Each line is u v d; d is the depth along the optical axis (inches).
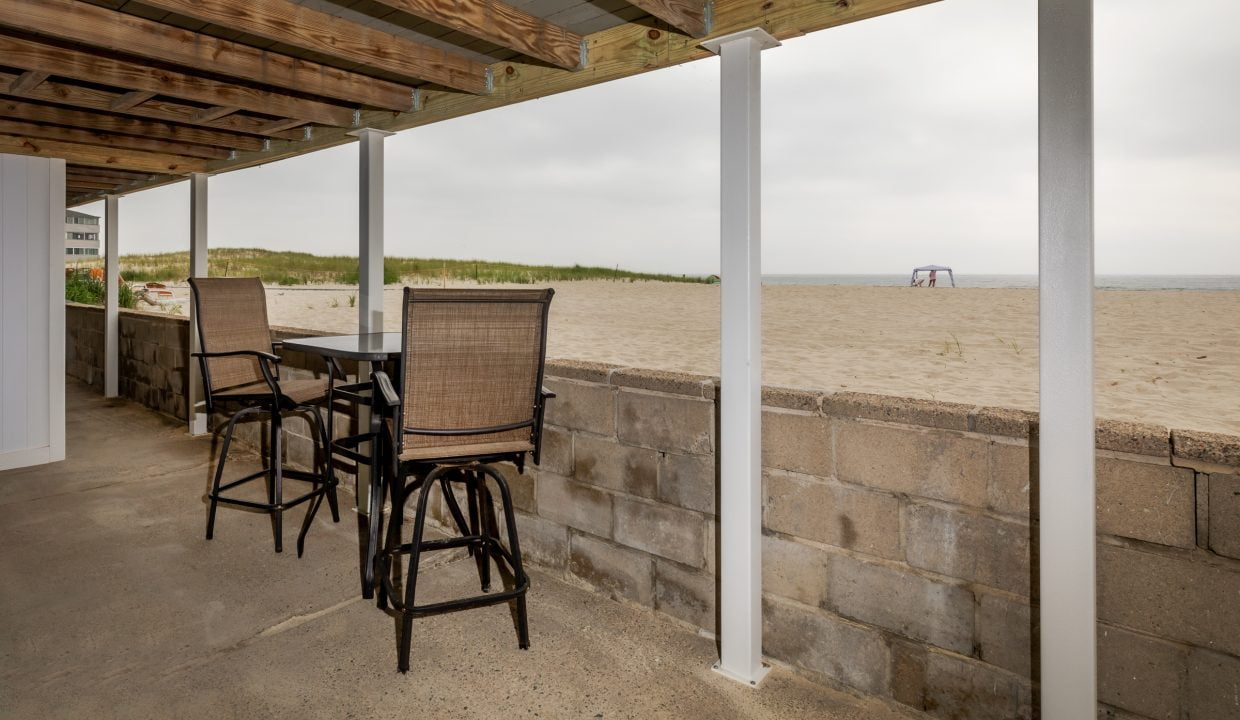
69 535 127.0
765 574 87.2
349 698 78.2
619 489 101.7
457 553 121.0
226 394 127.2
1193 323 629.0
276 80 120.3
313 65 125.4
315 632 92.7
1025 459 67.7
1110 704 64.1
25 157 170.7
